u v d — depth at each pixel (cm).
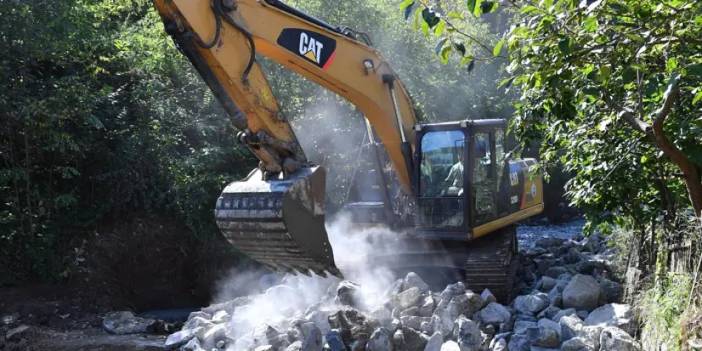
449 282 1023
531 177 838
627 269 898
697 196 525
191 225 1352
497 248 970
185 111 1473
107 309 1216
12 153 1260
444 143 956
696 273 548
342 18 1612
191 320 949
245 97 745
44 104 1177
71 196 1275
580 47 478
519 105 616
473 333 729
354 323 768
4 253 1244
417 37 1745
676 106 545
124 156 1352
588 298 818
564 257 1186
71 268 1271
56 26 1221
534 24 482
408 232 974
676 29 463
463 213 934
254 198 732
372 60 911
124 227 1377
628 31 465
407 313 817
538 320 810
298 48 826
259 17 784
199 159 1392
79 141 1289
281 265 779
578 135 688
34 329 1070
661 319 596
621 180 731
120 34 1467
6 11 1170
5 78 1194
